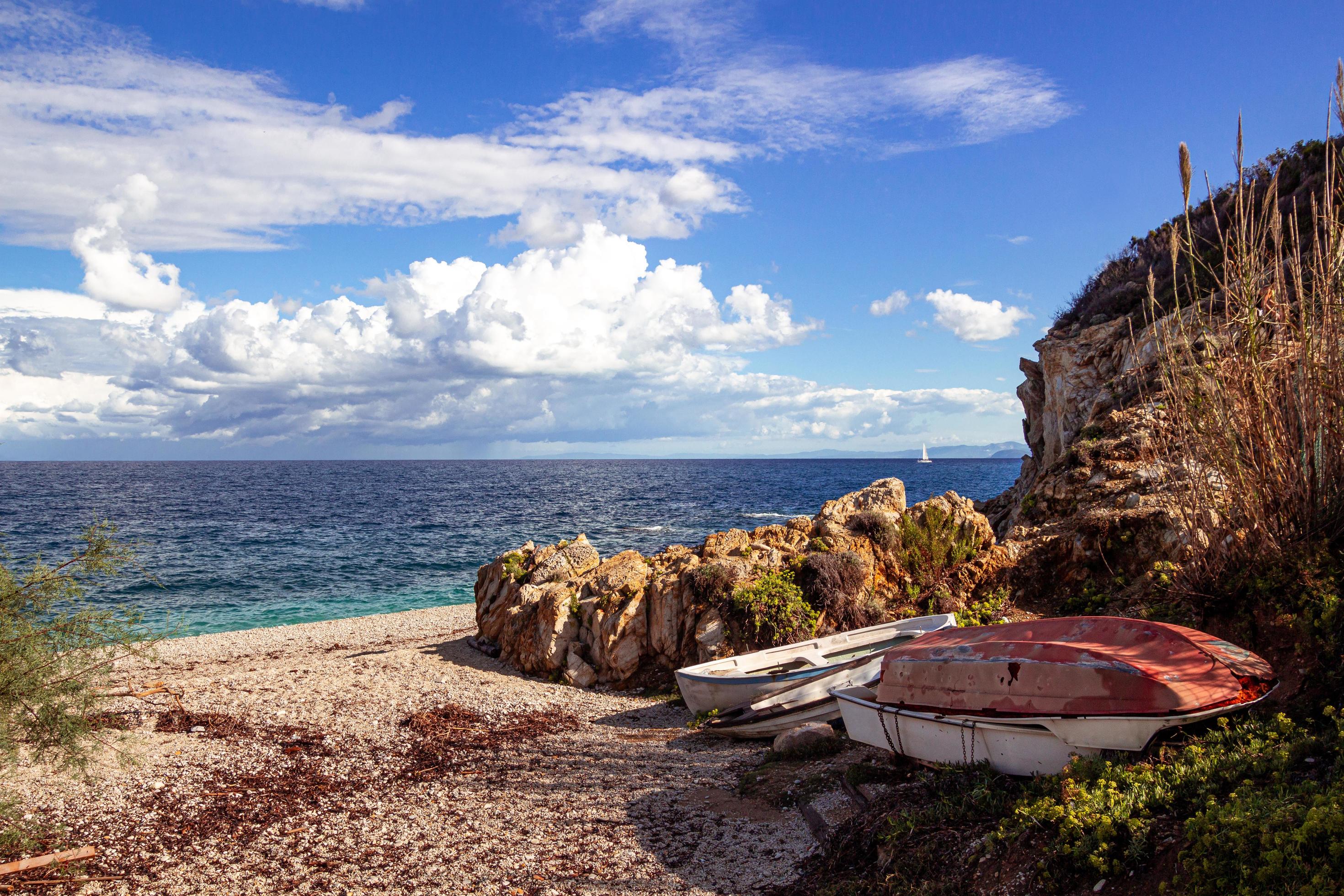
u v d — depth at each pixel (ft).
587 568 64.95
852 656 49.01
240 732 44.01
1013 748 25.70
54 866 28.94
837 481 480.64
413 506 286.87
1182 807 19.31
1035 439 92.68
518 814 32.91
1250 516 28.27
